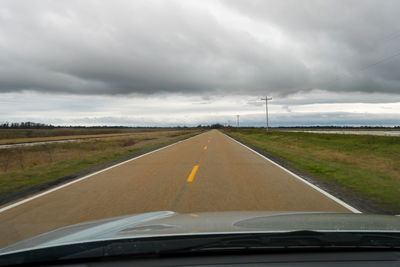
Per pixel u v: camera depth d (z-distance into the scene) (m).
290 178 9.63
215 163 13.63
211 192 7.41
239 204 6.17
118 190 7.70
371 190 7.80
